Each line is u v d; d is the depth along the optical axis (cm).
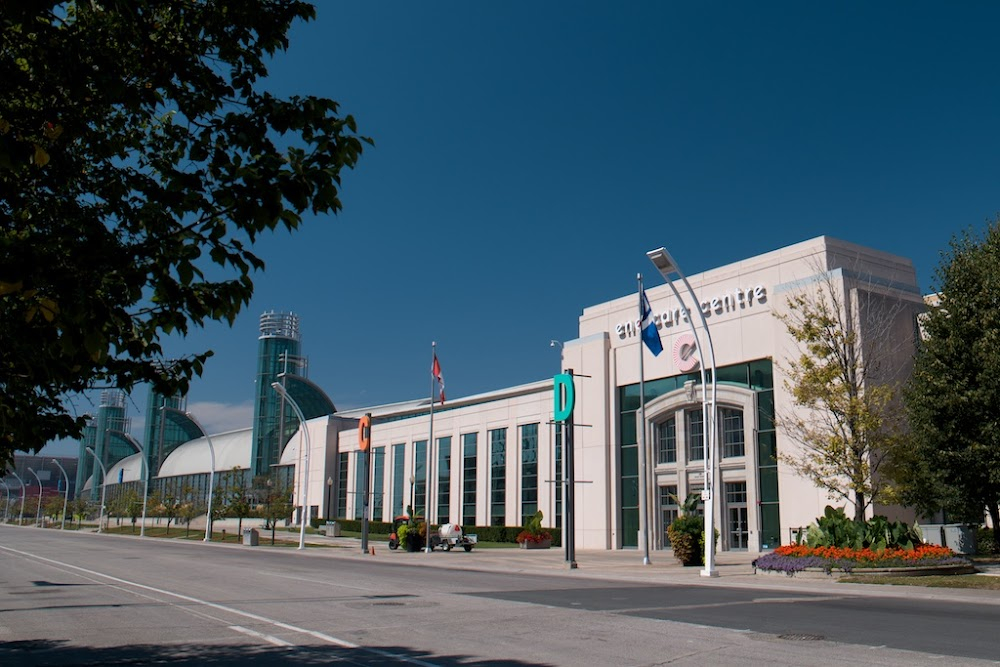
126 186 595
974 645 1059
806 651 1014
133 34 582
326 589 2033
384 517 7388
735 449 3822
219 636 1199
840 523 2544
